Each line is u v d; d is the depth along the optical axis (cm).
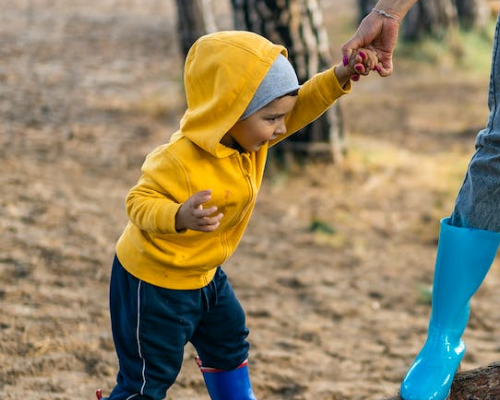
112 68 1295
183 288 257
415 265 625
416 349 489
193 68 241
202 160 242
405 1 245
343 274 599
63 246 566
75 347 428
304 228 682
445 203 753
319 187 775
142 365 262
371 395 420
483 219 251
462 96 1224
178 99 1080
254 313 520
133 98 1092
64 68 1271
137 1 2180
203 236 252
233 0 759
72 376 402
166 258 250
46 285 502
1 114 951
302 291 564
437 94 1236
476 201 250
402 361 471
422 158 893
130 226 260
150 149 851
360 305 550
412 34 1498
